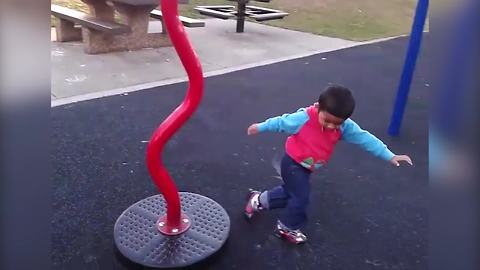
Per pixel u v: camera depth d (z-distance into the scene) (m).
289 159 2.06
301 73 4.99
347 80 4.84
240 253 2.02
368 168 2.89
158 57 5.20
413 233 2.22
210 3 9.12
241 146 3.12
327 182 2.69
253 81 4.60
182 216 2.16
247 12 7.09
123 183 2.55
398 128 3.43
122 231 2.05
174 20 1.74
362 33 7.54
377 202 2.49
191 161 2.87
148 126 3.34
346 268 1.96
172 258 1.89
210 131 3.35
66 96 3.81
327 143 2.01
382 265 1.99
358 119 3.77
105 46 5.20
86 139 3.07
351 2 10.25
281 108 3.89
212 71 4.84
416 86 4.79
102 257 1.96
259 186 2.60
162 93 4.04
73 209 2.28
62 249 1.99
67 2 7.56
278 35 6.96
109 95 3.91
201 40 6.26
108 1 5.23
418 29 3.13
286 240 2.12
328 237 2.17
